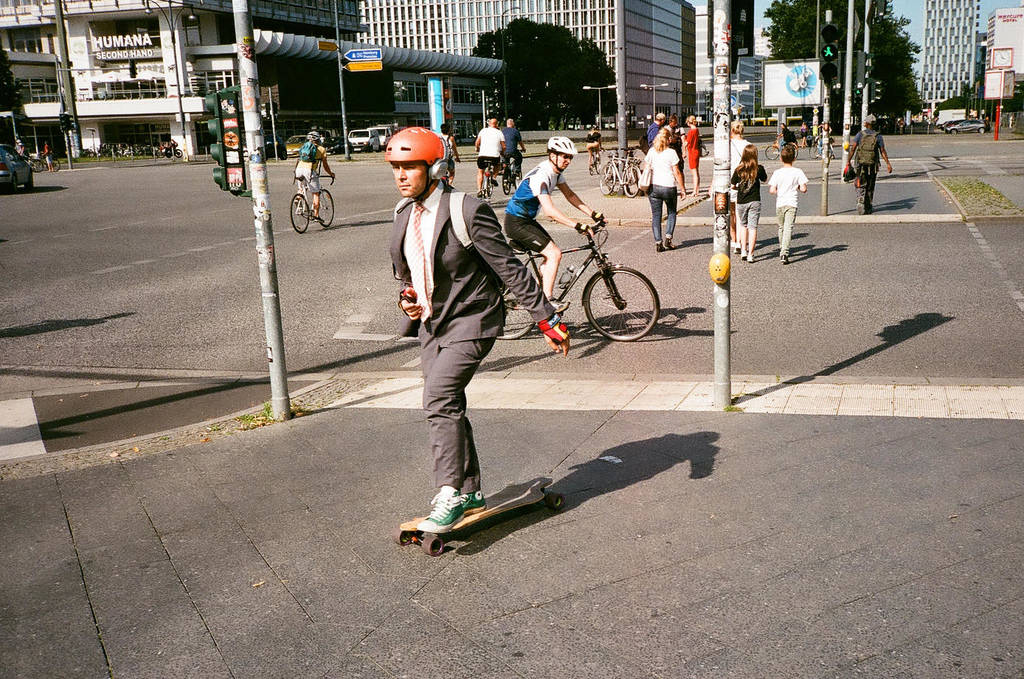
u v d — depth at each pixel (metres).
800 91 45.47
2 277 12.42
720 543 3.70
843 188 22.41
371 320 9.36
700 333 8.17
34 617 3.31
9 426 6.10
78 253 14.62
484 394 6.29
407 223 3.65
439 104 40.03
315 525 4.07
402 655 2.98
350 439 5.33
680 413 5.56
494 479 4.56
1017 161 31.14
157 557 3.79
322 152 16.61
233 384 7.11
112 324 9.40
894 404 5.56
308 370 7.54
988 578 3.31
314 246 14.88
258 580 3.55
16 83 71.56
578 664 2.88
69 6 75.19
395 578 3.53
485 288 3.70
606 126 117.94
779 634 3.00
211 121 5.71
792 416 5.39
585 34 155.62
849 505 4.02
